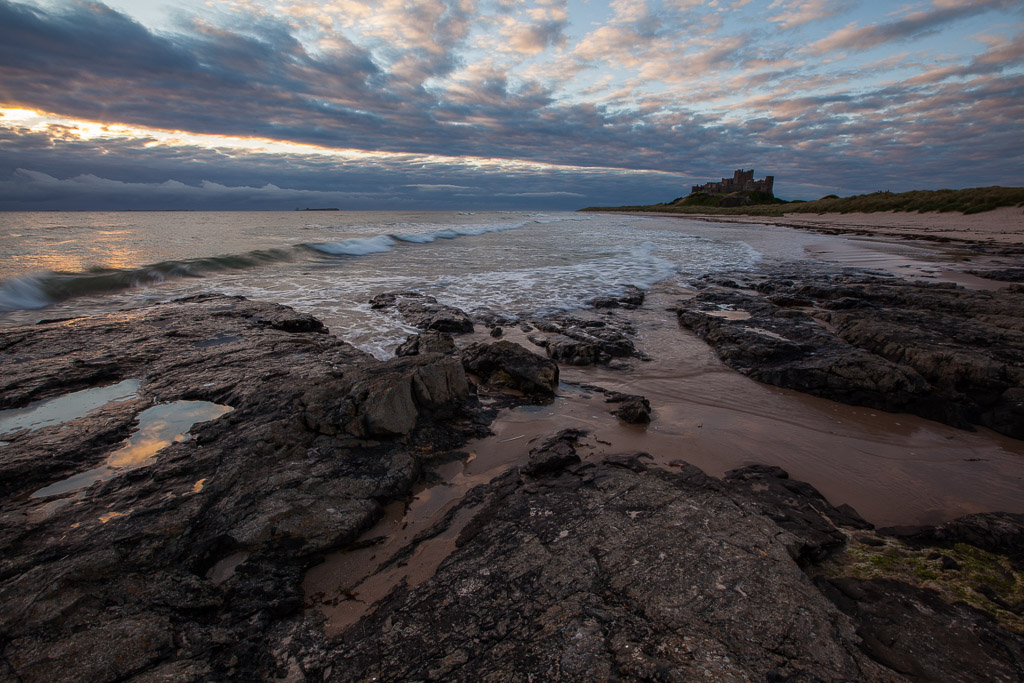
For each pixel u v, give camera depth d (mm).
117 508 4074
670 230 44562
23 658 2734
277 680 2730
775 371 8016
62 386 6582
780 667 2494
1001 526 4039
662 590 3078
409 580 3568
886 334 8727
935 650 2877
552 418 6457
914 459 5641
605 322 11297
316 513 4074
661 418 6559
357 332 10039
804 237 36000
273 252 20250
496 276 16922
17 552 3551
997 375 6875
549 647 2674
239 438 5066
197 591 3385
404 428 5469
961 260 21781
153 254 19422
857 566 3682
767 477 5000
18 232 29391
